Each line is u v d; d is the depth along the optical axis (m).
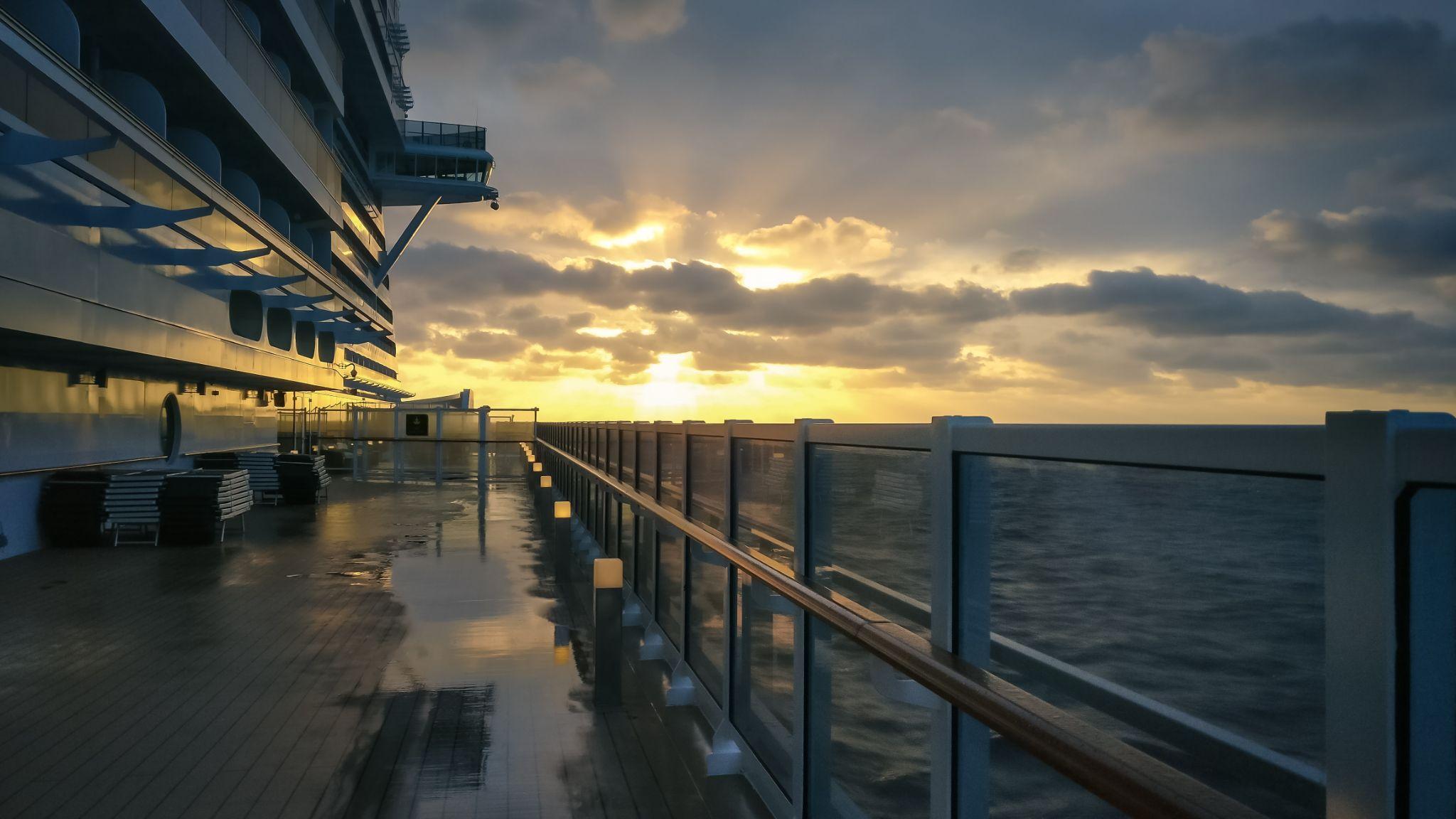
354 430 32.47
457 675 7.40
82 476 14.87
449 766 5.39
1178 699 1.79
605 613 6.51
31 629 9.05
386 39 41.66
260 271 19.77
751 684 5.43
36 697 6.80
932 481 2.83
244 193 21.41
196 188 14.19
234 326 18.97
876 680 3.18
